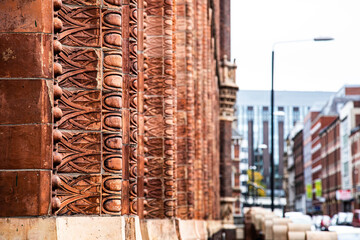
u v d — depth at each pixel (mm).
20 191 8188
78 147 9227
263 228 44812
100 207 9250
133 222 11477
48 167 8219
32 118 8188
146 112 18594
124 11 11906
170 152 18609
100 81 9250
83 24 9242
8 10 8242
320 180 179500
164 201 18562
